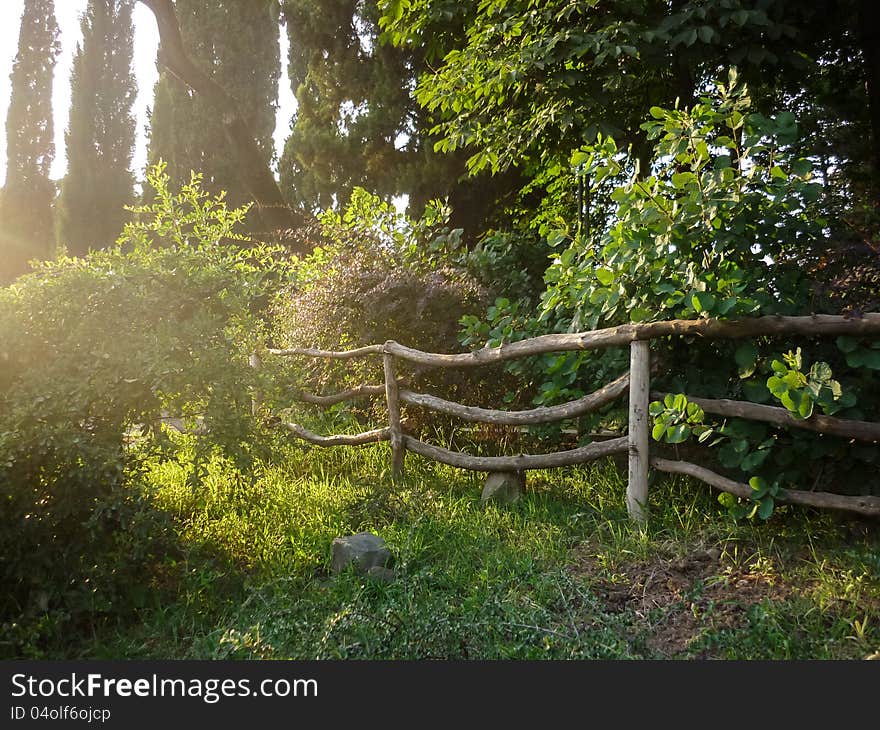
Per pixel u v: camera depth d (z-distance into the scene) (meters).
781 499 3.94
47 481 3.48
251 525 4.38
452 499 4.90
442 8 7.88
